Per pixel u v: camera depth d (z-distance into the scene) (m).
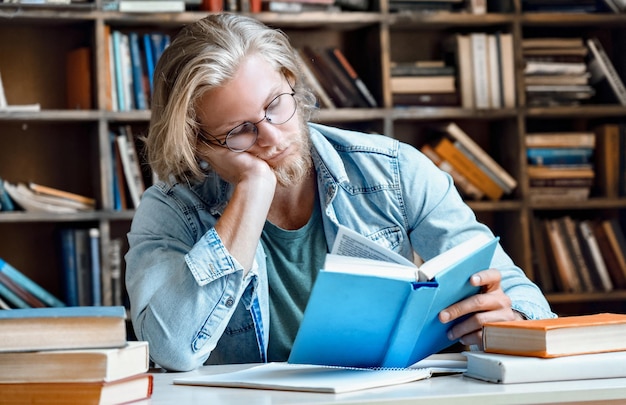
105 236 3.46
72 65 3.63
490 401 1.18
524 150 3.82
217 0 3.56
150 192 1.85
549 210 4.11
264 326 1.81
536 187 3.85
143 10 3.50
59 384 1.15
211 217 1.82
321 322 1.28
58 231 3.55
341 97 3.68
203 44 1.65
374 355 1.38
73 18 3.47
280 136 1.67
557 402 1.20
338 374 1.38
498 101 3.84
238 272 1.61
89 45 3.62
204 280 1.59
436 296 1.37
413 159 1.89
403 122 4.01
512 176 3.90
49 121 3.55
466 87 3.81
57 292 3.70
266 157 1.68
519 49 3.84
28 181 3.71
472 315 1.51
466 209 1.88
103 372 1.14
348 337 1.33
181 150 1.68
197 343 1.59
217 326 1.61
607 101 4.00
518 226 3.83
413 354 1.43
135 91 3.54
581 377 1.30
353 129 3.89
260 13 3.58
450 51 3.91
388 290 1.28
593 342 1.34
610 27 4.12
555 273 3.87
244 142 1.66
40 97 3.71
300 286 1.85
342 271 1.25
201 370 1.60
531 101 3.87
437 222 1.84
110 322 1.20
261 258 1.80
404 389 1.24
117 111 3.48
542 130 4.16
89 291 3.45
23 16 3.41
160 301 1.60
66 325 1.18
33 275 3.69
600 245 3.91
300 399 1.17
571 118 4.16
